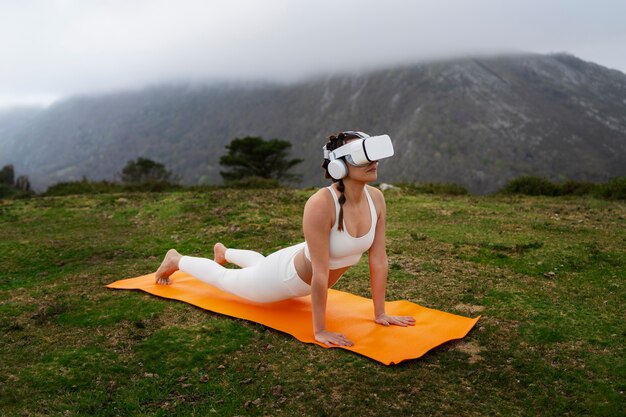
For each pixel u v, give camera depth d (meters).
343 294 5.43
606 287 5.66
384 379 3.77
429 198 11.45
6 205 10.70
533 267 6.34
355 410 3.40
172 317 4.91
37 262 7.04
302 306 5.08
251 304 5.13
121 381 3.78
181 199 10.70
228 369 3.93
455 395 3.58
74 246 7.70
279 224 8.67
